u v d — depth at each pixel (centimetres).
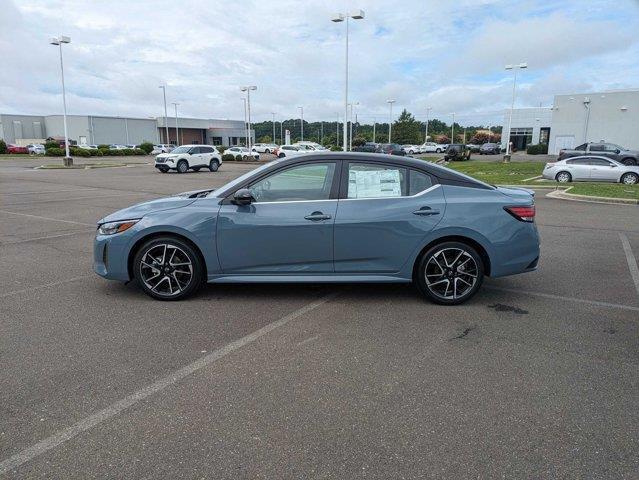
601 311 504
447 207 504
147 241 519
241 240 505
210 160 3325
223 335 434
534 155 5838
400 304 519
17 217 1151
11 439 282
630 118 4559
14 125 9062
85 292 558
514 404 322
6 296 543
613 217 1198
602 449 275
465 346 414
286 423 299
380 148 4966
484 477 252
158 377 357
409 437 286
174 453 271
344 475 253
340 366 376
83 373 362
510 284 601
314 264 509
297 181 514
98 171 3250
